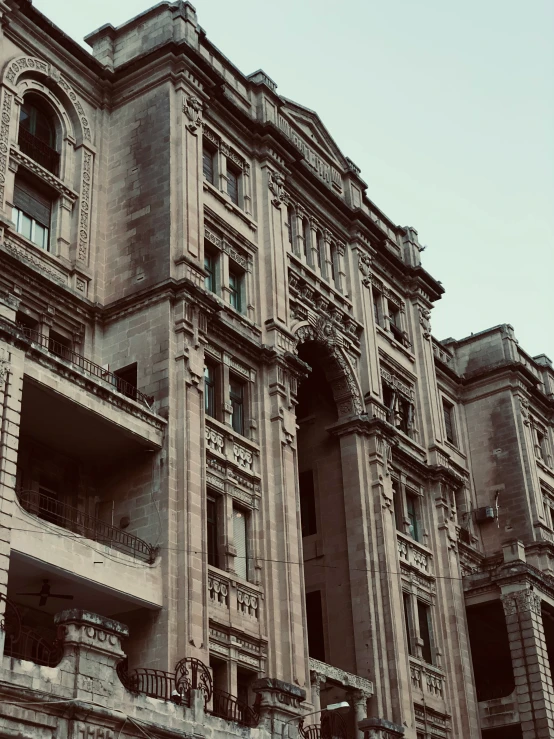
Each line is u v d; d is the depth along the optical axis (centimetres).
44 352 2845
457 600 4562
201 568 3061
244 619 3288
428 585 4497
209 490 3353
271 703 2623
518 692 4353
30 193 3434
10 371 2614
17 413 2600
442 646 4400
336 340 4388
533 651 4375
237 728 2511
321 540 4266
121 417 3056
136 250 3531
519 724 4316
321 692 3831
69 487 3206
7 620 2683
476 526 5606
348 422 4347
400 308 5109
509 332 6019
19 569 2681
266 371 3788
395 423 4712
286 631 3381
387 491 4328
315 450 4438
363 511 4200
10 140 3331
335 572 4178
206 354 3525
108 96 3844
